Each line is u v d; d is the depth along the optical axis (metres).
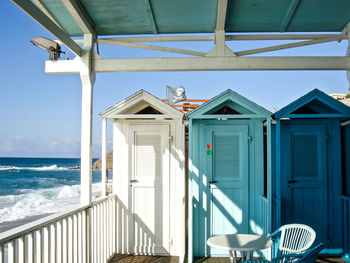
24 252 2.71
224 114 4.96
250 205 5.25
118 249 5.54
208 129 5.34
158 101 5.02
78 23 4.45
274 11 4.48
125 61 4.68
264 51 4.84
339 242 5.05
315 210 5.08
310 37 4.95
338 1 4.25
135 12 4.46
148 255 5.48
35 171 43.34
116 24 4.77
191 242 4.84
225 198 5.29
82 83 4.55
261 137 5.26
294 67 4.67
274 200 5.12
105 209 5.07
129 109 5.38
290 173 5.11
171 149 5.55
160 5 4.29
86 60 4.54
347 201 4.93
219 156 5.32
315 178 5.11
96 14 4.49
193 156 5.34
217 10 4.38
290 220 5.08
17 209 19.30
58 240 3.48
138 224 5.54
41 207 20.02
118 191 5.58
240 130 5.29
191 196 4.87
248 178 5.27
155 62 4.68
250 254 3.87
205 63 4.68
